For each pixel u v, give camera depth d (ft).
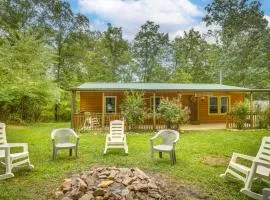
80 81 99.81
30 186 18.45
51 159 26.55
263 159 18.69
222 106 67.31
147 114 50.65
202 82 125.18
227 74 107.24
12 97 62.59
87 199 14.90
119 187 16.11
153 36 126.52
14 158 20.80
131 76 124.67
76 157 26.89
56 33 93.25
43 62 68.39
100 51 118.93
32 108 72.69
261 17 103.65
